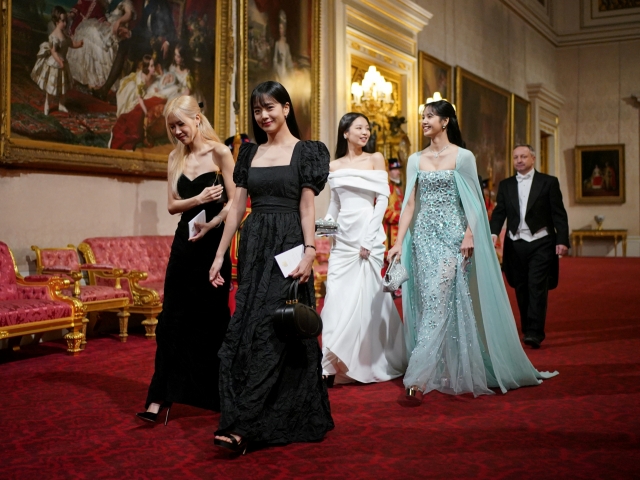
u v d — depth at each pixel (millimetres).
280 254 3455
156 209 8914
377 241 5152
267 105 3582
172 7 8820
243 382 3402
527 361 4859
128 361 6000
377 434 3699
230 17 9727
